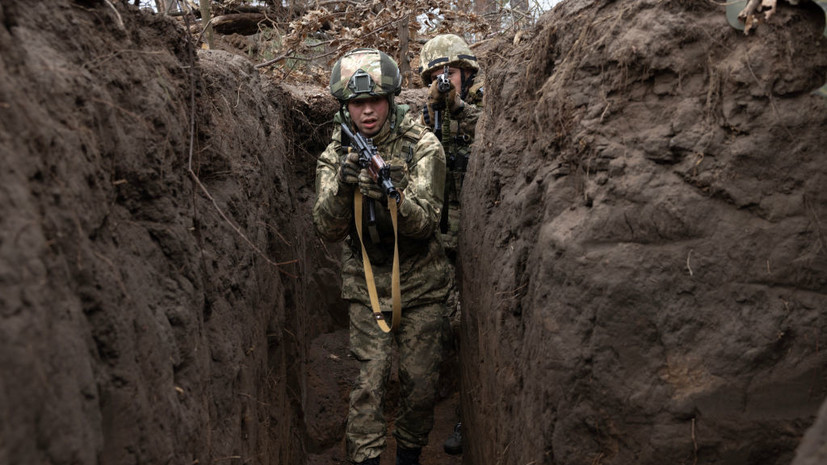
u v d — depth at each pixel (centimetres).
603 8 208
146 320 149
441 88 359
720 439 172
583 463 188
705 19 184
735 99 176
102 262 132
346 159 288
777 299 171
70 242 119
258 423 246
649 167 185
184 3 226
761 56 174
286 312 348
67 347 107
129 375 133
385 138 312
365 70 297
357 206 299
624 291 181
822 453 102
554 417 193
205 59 282
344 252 335
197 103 222
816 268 168
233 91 288
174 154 189
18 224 98
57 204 117
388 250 314
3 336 89
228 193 239
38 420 95
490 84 318
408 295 314
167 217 177
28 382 93
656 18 189
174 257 177
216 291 210
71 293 115
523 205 231
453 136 389
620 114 194
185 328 171
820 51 171
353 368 453
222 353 203
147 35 198
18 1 129
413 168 310
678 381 176
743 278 173
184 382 168
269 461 260
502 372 251
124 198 161
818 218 170
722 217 177
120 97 162
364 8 539
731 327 173
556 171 211
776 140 172
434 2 521
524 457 217
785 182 172
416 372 315
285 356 333
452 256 420
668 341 178
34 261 100
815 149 170
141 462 134
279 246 330
